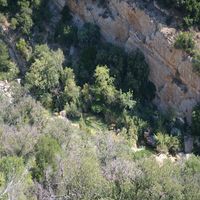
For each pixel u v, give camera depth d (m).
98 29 90.94
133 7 86.44
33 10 92.44
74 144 61.34
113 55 86.81
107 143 65.44
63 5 93.56
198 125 80.38
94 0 91.31
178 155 79.62
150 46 85.50
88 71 88.19
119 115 82.94
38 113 74.50
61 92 85.56
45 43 92.44
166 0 83.75
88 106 85.06
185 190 40.66
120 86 85.56
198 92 81.69
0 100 77.88
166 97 85.44
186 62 81.56
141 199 40.25
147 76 86.56
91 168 44.00
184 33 81.50
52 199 44.31
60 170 48.25
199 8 81.44
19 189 44.88
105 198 40.59
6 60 90.94
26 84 85.06
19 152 56.47
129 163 51.22
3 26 93.38
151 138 80.81
